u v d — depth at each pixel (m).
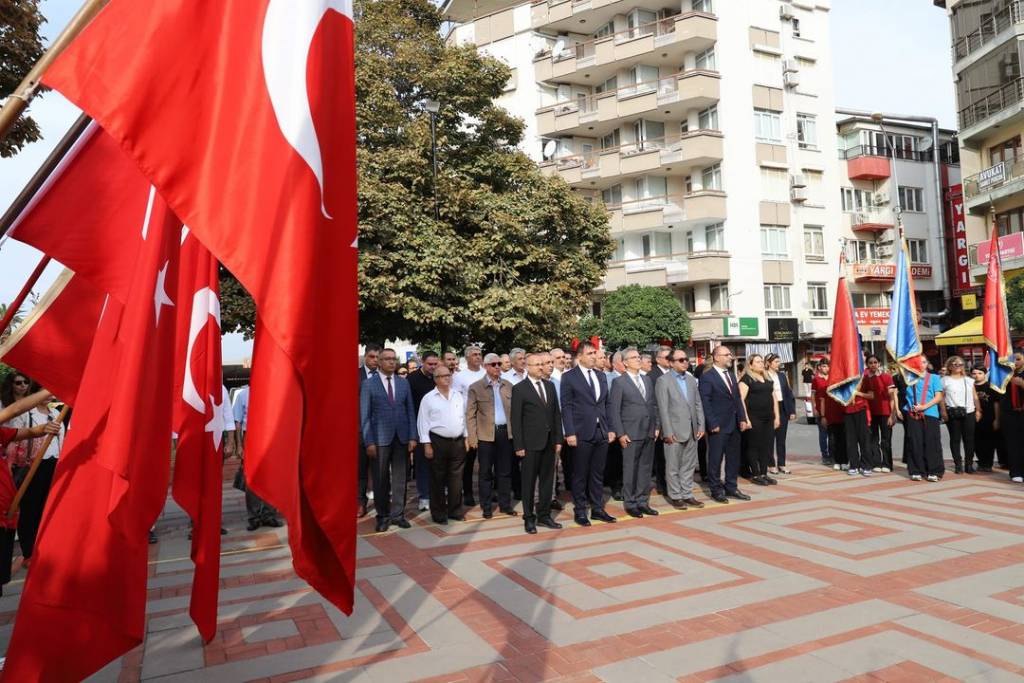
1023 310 20.64
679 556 6.38
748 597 5.23
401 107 18.16
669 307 27.92
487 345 18.34
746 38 31.16
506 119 19.45
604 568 6.09
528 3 33.88
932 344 34.50
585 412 7.99
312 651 4.46
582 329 28.52
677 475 8.70
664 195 32.19
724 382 9.09
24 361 3.26
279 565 6.62
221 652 4.48
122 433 2.69
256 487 2.33
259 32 2.37
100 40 2.25
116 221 3.04
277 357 2.36
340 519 2.34
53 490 2.91
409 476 12.78
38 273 2.91
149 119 2.26
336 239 2.39
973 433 10.88
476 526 8.02
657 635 4.56
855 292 34.16
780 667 4.04
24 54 8.48
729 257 30.39
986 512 7.94
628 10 32.09
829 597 5.20
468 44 19.08
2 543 5.23
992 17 23.64
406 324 16.30
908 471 10.45
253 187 2.29
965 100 25.19
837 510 8.20
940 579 5.55
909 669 3.97
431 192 17.05
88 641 2.86
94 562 2.87
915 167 35.88
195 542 3.63
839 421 11.44
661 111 31.30
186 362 3.76
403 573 6.13
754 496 9.30
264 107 2.34
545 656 4.28
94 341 3.04
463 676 4.04
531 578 5.86
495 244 16.83
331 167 2.40
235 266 2.25
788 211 31.86
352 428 2.38
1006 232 24.59
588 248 19.97
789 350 31.84
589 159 33.94
